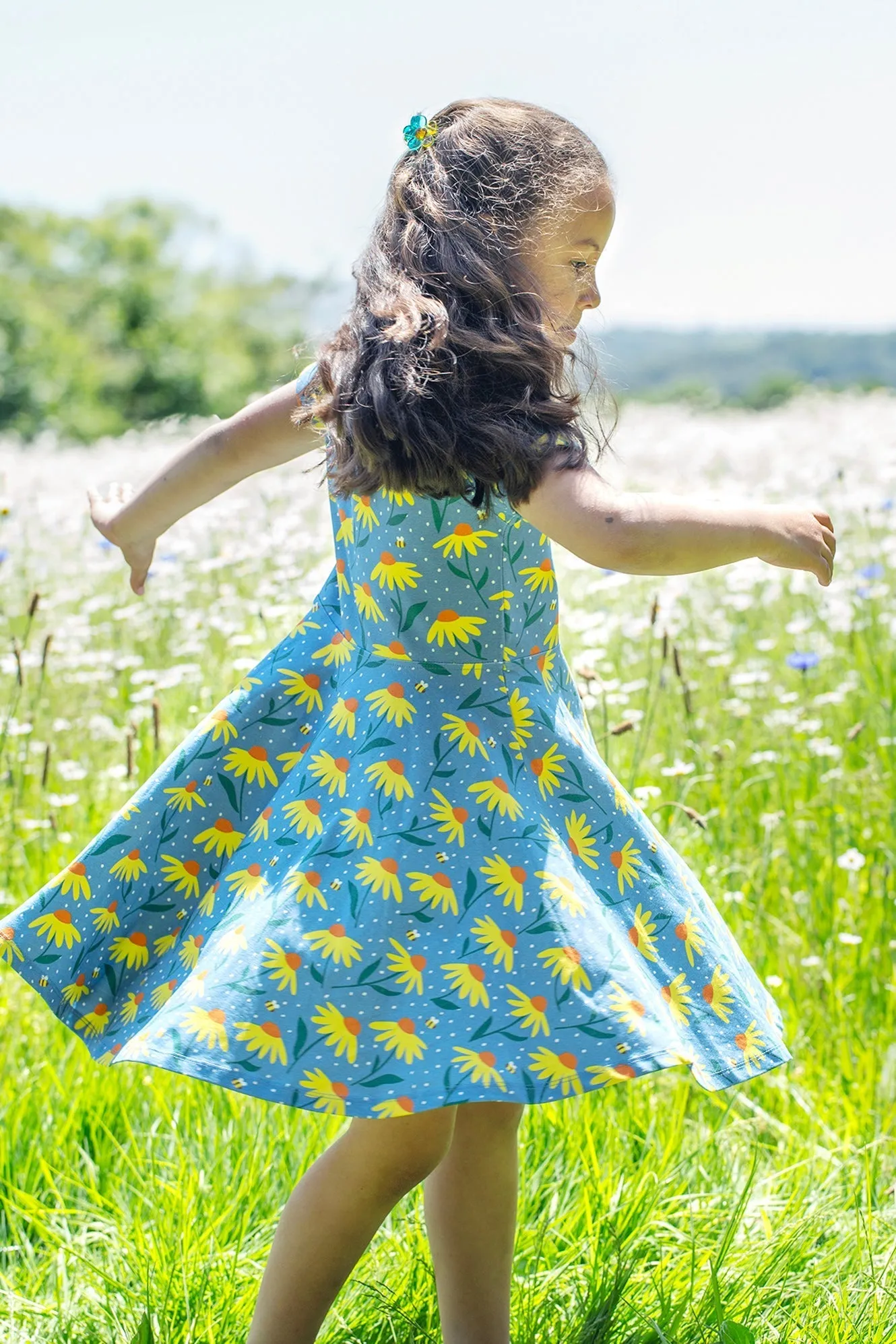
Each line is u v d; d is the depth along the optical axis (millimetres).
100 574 5449
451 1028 1690
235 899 1881
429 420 1770
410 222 1943
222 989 1726
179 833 2021
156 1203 2408
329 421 1924
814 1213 2404
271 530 5008
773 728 4242
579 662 3787
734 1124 2744
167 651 4824
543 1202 2438
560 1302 2162
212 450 2271
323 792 1908
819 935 3309
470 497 1854
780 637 5000
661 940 1882
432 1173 1984
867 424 8539
